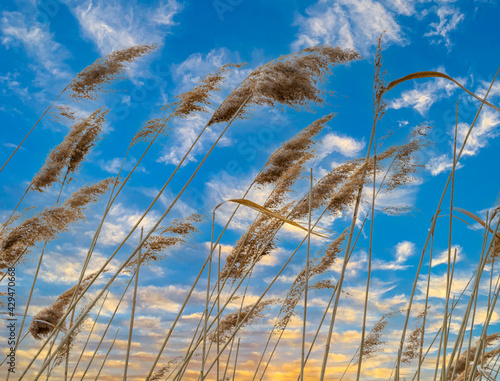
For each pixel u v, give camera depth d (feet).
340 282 7.42
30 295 12.12
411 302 8.12
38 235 10.76
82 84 12.16
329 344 7.25
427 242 8.34
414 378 11.51
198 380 12.05
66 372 12.24
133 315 10.24
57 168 12.57
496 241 9.78
